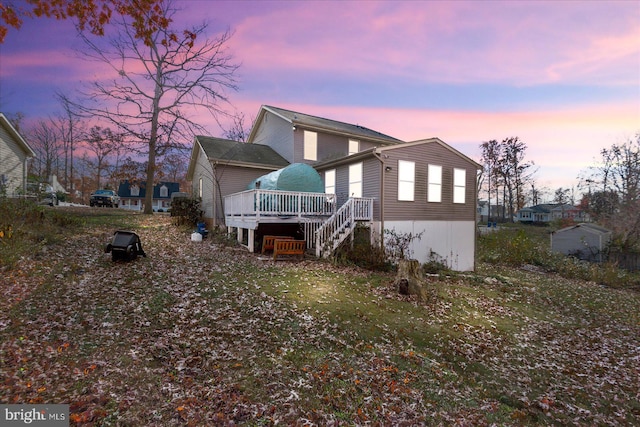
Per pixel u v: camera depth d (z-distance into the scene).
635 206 23.80
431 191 13.96
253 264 9.58
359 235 12.00
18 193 11.17
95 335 4.55
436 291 9.36
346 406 3.61
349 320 6.22
